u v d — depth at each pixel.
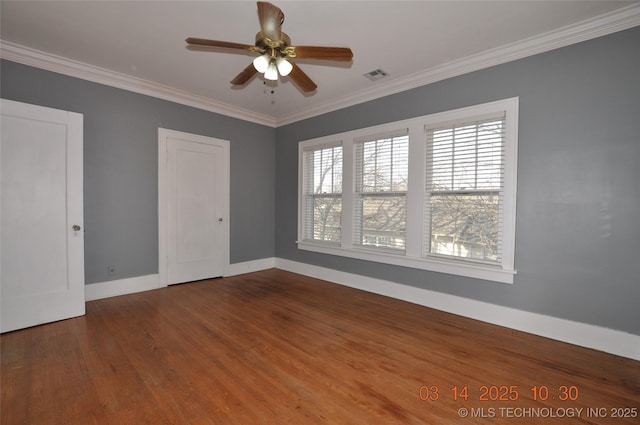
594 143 2.36
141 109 3.67
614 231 2.30
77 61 3.10
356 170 4.03
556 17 2.30
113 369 2.04
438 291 3.24
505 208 2.76
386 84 3.56
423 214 3.34
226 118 4.51
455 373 2.04
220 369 2.06
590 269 2.39
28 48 2.82
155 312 3.07
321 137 4.43
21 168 2.62
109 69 3.28
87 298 3.34
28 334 2.54
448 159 3.16
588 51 2.37
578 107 2.42
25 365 2.07
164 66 3.20
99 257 3.41
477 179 2.96
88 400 1.72
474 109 2.94
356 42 2.69
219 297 3.58
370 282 3.85
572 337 2.46
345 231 4.11
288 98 4.10
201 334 2.59
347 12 2.27
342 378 1.97
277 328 2.73
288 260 4.98
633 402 1.74
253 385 1.89
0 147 2.52
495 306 2.85
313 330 2.70
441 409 1.68
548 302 2.58
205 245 4.33
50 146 2.76
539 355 2.28
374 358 2.22
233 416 1.61
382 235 3.77
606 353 2.31
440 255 3.25
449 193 3.17
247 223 4.83
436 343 2.46
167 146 3.90
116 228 3.52
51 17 2.35
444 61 3.04
